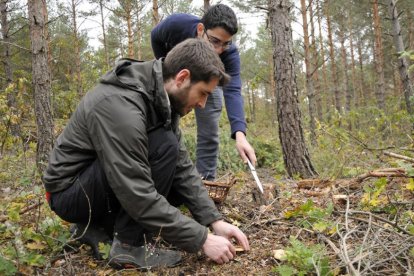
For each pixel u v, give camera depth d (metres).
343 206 2.78
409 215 2.31
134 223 1.95
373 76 23.44
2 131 5.50
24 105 6.07
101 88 1.86
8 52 10.59
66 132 1.99
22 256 1.87
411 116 5.32
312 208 2.48
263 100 33.94
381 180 2.44
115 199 1.99
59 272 1.94
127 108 1.77
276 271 1.84
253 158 2.63
